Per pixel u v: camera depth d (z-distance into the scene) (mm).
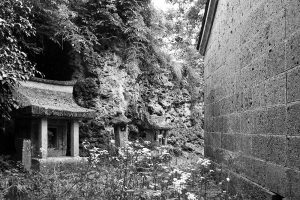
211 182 8367
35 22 13531
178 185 4648
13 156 11164
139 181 7566
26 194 6316
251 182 5625
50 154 11773
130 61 15930
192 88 20281
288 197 4109
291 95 4059
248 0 6113
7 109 10586
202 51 11781
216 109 9188
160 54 18312
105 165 9438
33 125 11281
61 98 12523
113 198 6051
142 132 16469
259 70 5355
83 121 13719
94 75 14477
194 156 17734
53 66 15398
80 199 6262
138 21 15875
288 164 4121
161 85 18062
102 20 15312
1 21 8594
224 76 8164
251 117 5754
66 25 13484
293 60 4020
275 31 4664
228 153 7551
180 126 18906
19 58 10266
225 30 8148
